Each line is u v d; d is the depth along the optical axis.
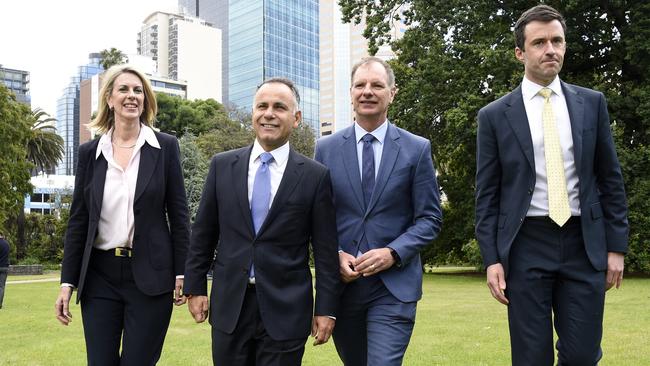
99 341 3.56
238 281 3.23
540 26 3.22
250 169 3.38
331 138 3.82
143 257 3.63
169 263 3.72
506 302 3.33
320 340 3.29
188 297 3.43
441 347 6.77
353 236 3.56
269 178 3.34
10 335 8.46
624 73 20.59
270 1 124.62
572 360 3.20
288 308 3.21
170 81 109.31
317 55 133.00
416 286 3.55
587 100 3.33
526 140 3.28
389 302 3.48
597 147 3.32
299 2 129.62
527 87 3.36
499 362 5.94
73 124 158.62
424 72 20.06
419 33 20.31
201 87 133.25
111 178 3.68
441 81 20.12
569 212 3.19
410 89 20.66
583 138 3.25
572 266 3.21
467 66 19.81
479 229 3.44
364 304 3.52
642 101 18.42
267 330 3.17
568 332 3.21
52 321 10.14
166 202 3.85
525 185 3.27
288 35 127.00
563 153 3.24
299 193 3.29
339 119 129.12
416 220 3.59
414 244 3.45
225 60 139.12
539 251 3.24
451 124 18.81
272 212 3.24
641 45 18.00
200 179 35.84
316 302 3.30
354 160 3.65
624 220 3.29
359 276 3.51
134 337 3.57
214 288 3.32
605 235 3.28
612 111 19.27
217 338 3.27
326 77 131.25
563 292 3.25
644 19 18.08
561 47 3.24
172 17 135.25
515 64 18.50
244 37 126.62
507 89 18.44
